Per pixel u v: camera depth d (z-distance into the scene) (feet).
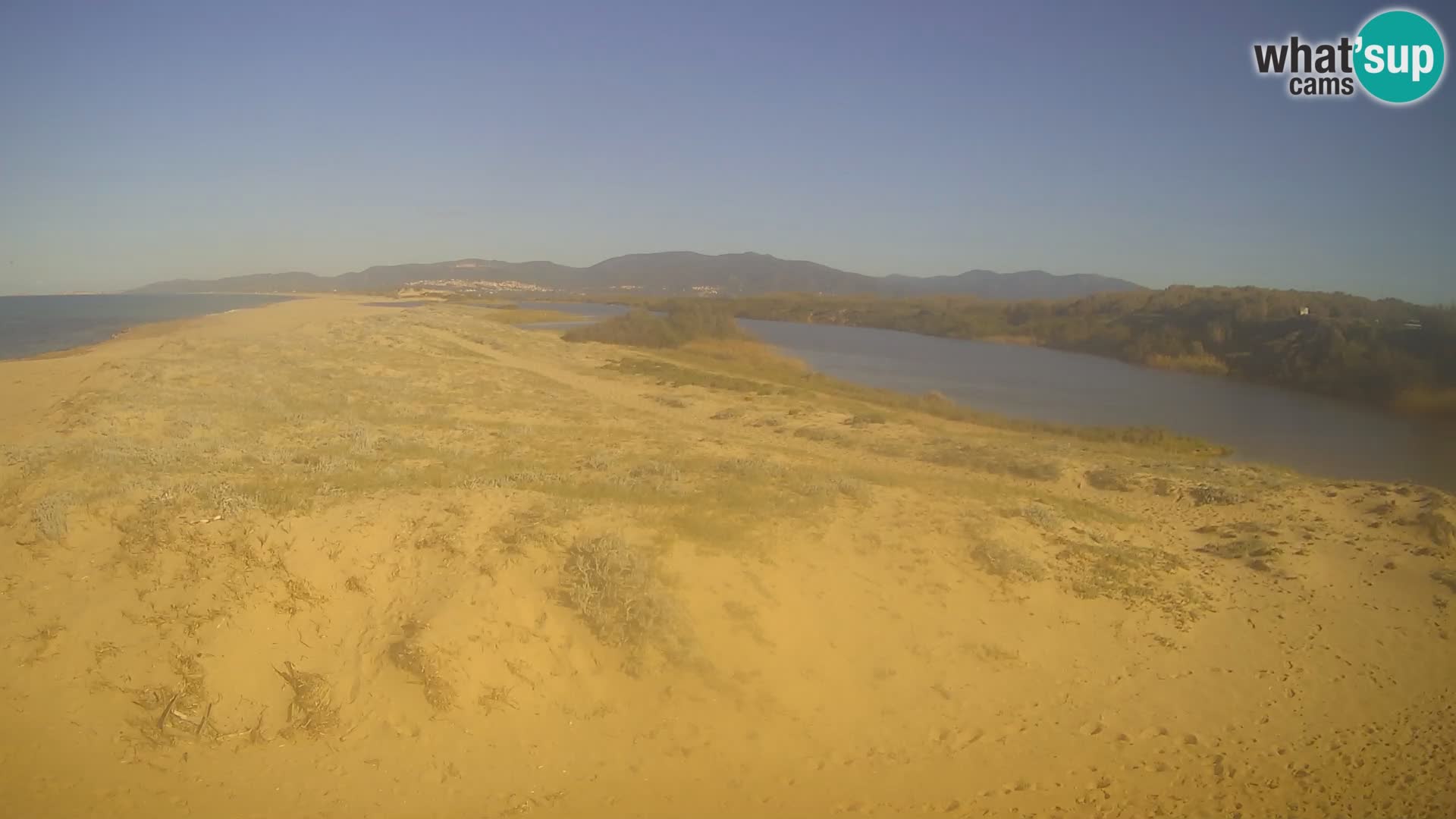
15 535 25.71
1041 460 61.26
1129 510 51.21
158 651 21.52
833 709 24.13
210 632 22.17
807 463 57.00
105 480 30.99
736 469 43.37
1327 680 28.84
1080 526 41.22
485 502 30.66
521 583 25.52
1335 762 23.53
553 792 19.86
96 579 23.80
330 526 26.89
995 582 32.24
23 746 18.71
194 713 20.33
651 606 25.18
